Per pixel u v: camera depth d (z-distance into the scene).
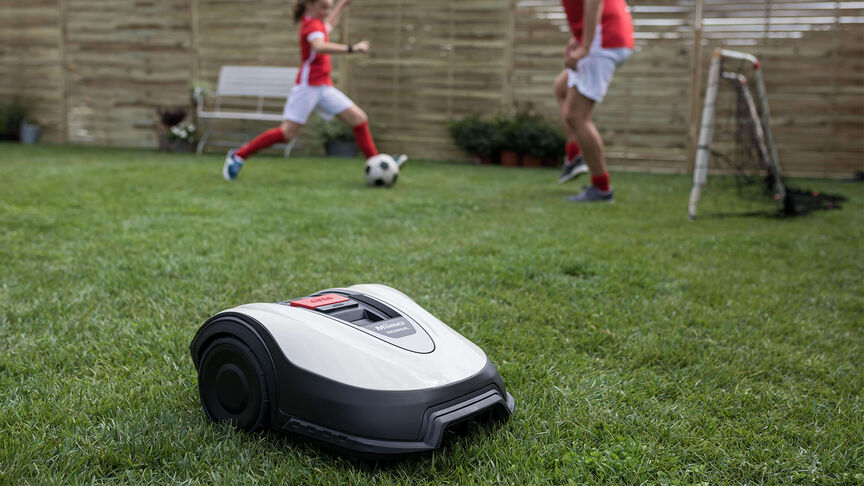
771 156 5.16
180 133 9.71
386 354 1.33
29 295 2.44
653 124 8.80
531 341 2.10
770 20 8.23
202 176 6.29
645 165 8.91
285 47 9.87
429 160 9.59
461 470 1.30
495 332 2.17
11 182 5.41
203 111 10.21
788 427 1.56
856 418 1.62
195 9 10.06
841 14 7.99
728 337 2.22
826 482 1.33
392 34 9.55
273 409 1.34
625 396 1.71
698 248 3.70
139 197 4.85
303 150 10.04
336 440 1.27
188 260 2.99
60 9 10.47
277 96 9.78
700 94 8.60
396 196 5.40
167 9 10.16
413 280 2.79
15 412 1.48
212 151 10.15
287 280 2.71
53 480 1.21
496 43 9.30
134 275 2.72
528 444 1.42
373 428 1.25
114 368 1.79
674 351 2.06
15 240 3.31
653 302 2.60
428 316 1.55
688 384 1.82
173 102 10.38
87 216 4.03
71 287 2.54
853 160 8.23
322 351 1.31
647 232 4.18
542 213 4.77
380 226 4.05
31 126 10.59
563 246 3.55
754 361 2.01
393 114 9.75
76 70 10.58
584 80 5.15
